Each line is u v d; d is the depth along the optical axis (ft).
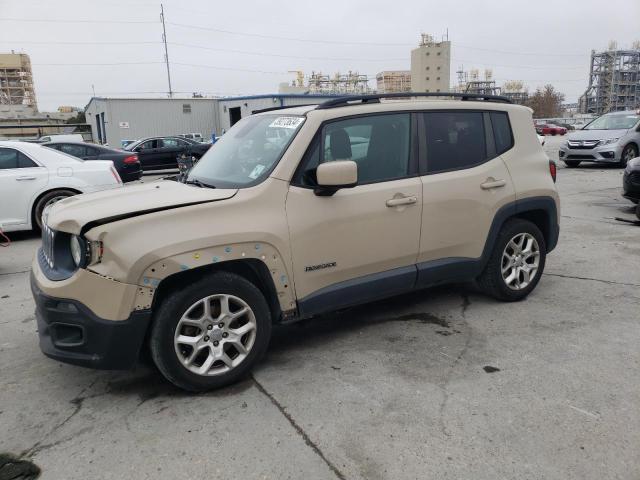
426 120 13.74
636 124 51.57
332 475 8.38
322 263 12.03
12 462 8.95
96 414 10.38
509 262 15.51
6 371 12.41
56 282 10.29
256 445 9.19
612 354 12.30
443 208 13.66
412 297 16.60
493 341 13.17
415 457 8.75
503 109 15.38
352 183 11.21
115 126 127.13
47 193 27.55
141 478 8.44
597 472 8.29
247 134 13.74
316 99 122.62
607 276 18.20
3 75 430.20
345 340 13.51
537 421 9.67
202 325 10.75
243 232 10.85
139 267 9.90
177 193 11.53
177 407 10.52
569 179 44.96
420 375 11.53
